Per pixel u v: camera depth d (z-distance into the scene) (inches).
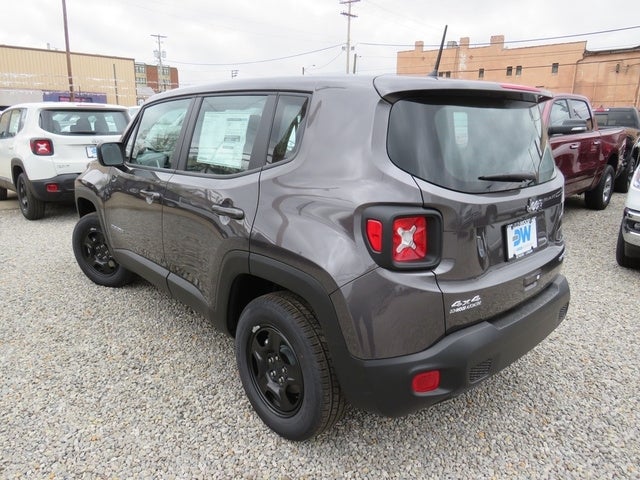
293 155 91.3
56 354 128.3
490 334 83.7
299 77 97.4
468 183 83.1
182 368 122.2
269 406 99.0
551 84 2133.4
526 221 95.6
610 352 132.0
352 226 78.4
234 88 110.0
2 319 148.9
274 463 91.4
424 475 89.0
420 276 77.7
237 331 101.6
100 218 159.8
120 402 108.3
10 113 310.3
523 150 96.8
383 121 81.0
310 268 81.7
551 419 104.6
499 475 89.0
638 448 96.1
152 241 131.3
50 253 218.7
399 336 77.5
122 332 140.8
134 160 143.8
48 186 268.7
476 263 83.7
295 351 89.1
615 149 310.5
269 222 89.3
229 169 104.9
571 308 160.1
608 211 314.0
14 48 1462.8
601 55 2021.4
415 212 76.5
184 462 91.1
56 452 92.9
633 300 166.9
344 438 98.0
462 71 2268.7
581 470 90.4
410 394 79.0
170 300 163.5
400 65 2388.0
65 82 1552.7
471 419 104.4
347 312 78.0
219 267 103.0
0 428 99.2
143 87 1934.1
